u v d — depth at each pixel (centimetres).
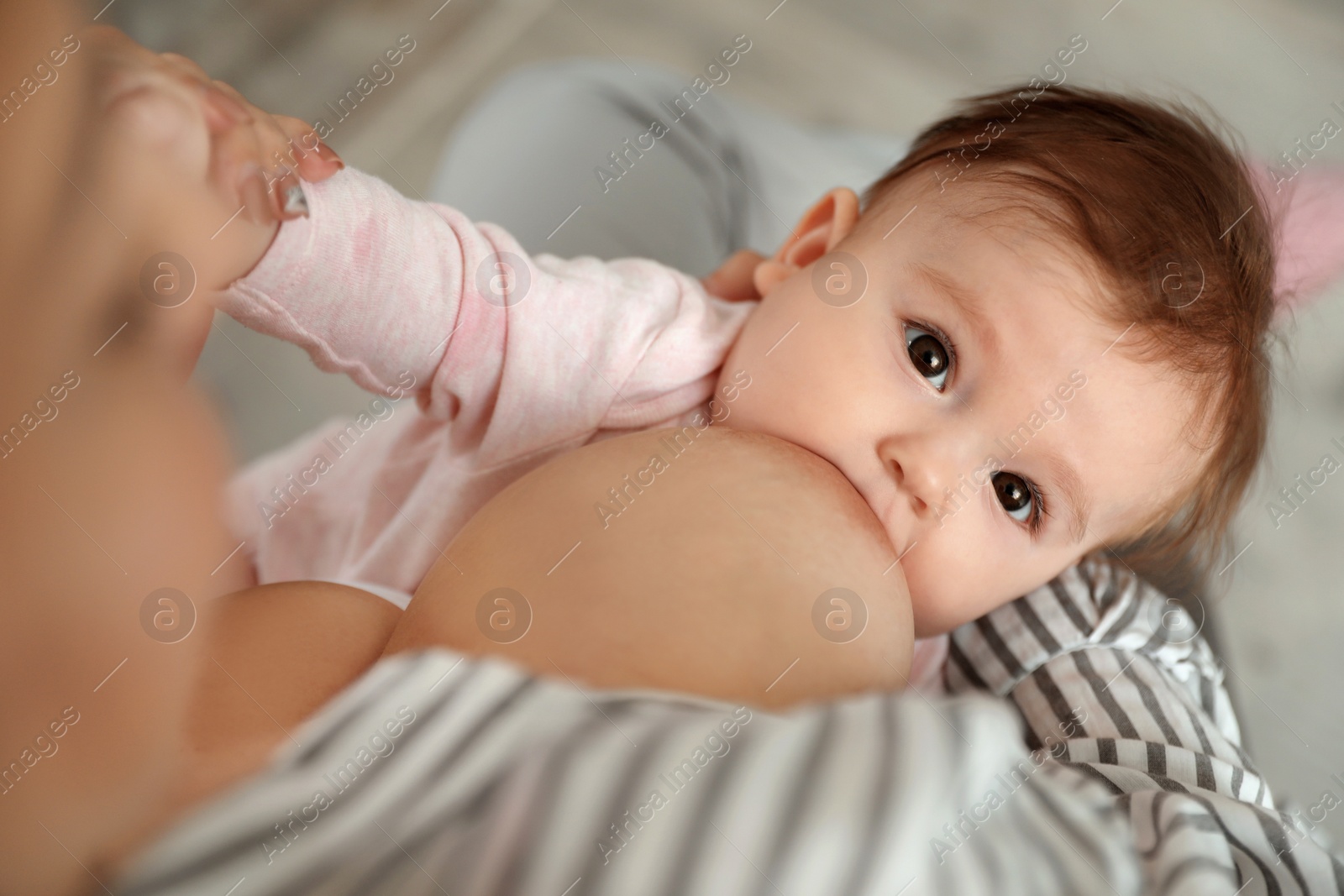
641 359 77
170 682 30
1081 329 70
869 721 33
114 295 32
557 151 108
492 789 30
